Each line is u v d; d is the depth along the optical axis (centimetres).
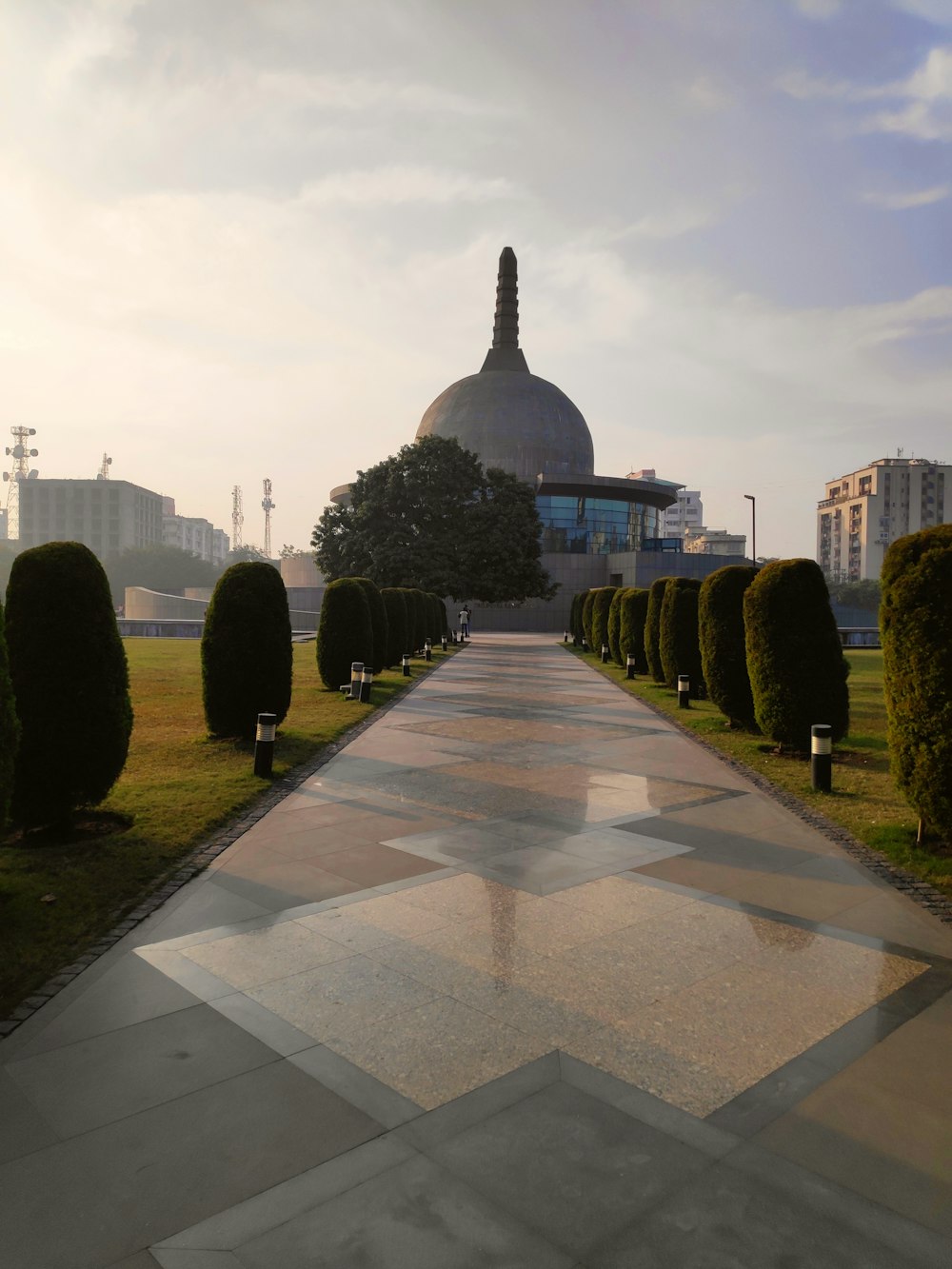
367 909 634
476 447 8550
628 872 729
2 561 11194
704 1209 317
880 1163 345
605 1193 325
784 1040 446
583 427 8975
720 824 895
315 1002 482
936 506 14688
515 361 9238
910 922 619
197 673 2652
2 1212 313
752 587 1360
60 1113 374
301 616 7262
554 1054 429
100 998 486
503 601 5484
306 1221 309
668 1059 426
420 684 2467
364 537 5150
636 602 2898
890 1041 446
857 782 1124
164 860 747
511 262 9338
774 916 629
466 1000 488
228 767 1158
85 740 818
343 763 1215
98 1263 288
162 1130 362
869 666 3247
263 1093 390
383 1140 356
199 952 553
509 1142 355
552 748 1364
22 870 711
